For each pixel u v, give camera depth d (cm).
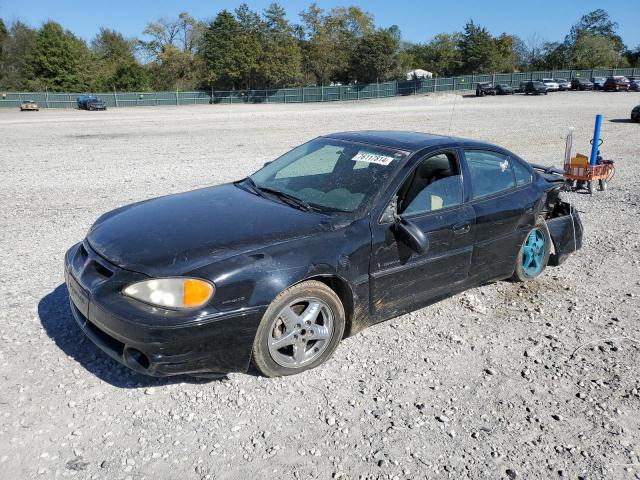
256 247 333
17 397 321
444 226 411
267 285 322
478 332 428
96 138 2044
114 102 6819
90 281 329
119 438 291
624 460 291
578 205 860
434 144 435
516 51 10225
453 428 312
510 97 5494
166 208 399
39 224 715
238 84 8525
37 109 5738
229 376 351
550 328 438
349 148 450
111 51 10038
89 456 277
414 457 288
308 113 4019
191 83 8844
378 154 427
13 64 8038
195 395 331
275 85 8525
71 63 7588
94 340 332
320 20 9238
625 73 7525
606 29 10331
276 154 1502
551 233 545
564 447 300
